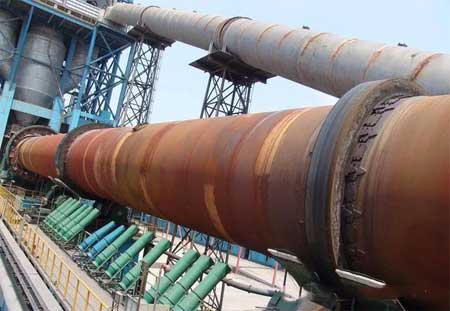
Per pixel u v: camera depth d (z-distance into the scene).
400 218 3.56
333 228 3.93
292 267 4.71
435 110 3.76
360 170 3.96
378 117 4.26
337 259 4.01
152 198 8.46
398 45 12.88
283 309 5.07
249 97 23.72
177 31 26.98
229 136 6.45
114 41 44.16
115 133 11.62
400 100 4.39
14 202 22.89
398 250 3.64
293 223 4.63
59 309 10.68
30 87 40.06
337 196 3.98
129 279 10.31
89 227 15.99
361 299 4.21
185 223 8.33
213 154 6.45
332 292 4.39
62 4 39.91
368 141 4.11
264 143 5.53
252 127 6.21
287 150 5.00
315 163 4.12
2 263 14.81
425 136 3.60
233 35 20.39
